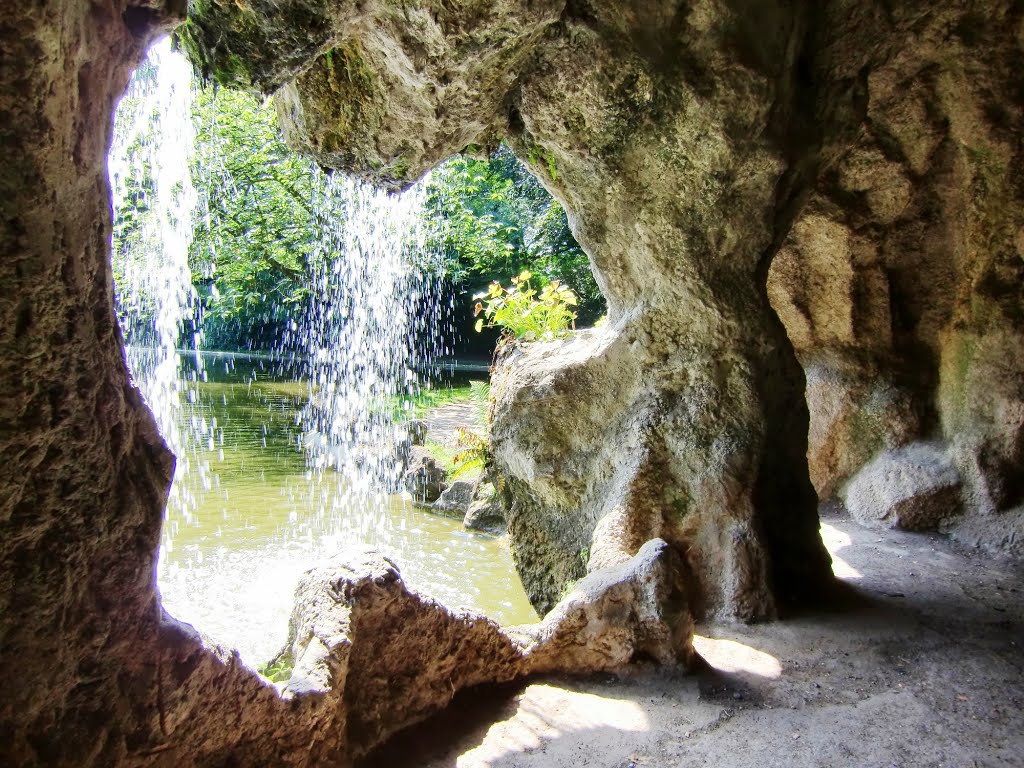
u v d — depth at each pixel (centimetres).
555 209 1502
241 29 274
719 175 374
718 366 404
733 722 290
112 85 155
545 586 460
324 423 1069
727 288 399
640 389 424
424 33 283
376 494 742
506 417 461
